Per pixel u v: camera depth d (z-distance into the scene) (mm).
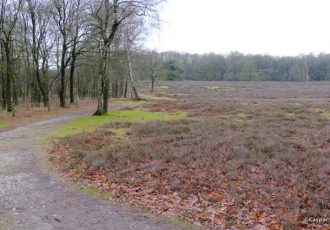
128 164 12336
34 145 17062
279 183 9664
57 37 42531
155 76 74375
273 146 13461
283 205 8164
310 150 13023
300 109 31719
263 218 7691
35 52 40719
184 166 11680
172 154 12922
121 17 26953
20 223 7707
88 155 13648
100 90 28906
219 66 138000
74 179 11312
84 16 31094
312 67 137500
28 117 28781
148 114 30406
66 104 43219
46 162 13727
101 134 19062
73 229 7434
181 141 15461
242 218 7773
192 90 80062
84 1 35656
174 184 9906
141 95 65250
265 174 10414
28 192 9969
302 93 63531
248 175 10430
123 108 36875
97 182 10875
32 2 38562
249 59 138500
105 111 29750
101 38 30297
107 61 28906
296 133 17438
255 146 13641
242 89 81250
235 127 19719
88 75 59781
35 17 40000
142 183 10430
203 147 13953
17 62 43781
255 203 8438
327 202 8242
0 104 45438
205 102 42156
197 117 27344
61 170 12453
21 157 14547
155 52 72062
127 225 7668
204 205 8602
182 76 120438
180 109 34906
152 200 9148
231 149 13289
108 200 9336
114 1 26312
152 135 18000
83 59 44719
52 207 8766
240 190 9227
